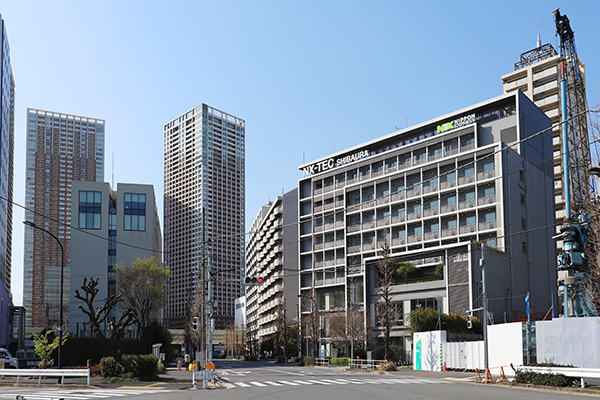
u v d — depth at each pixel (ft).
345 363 199.00
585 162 147.84
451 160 235.81
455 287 198.90
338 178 301.84
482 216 220.64
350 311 228.63
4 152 386.73
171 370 181.57
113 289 313.12
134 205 329.93
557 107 338.13
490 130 236.63
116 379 110.32
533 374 85.51
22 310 321.32
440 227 232.73
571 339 102.12
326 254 295.69
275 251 373.20
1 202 366.43
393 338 216.95
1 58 370.94
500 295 199.72
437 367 146.30
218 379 114.93
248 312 537.65
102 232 320.70
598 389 73.67
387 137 277.44
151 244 328.49
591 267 103.50
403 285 217.15
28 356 200.23
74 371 99.76
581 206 134.21
